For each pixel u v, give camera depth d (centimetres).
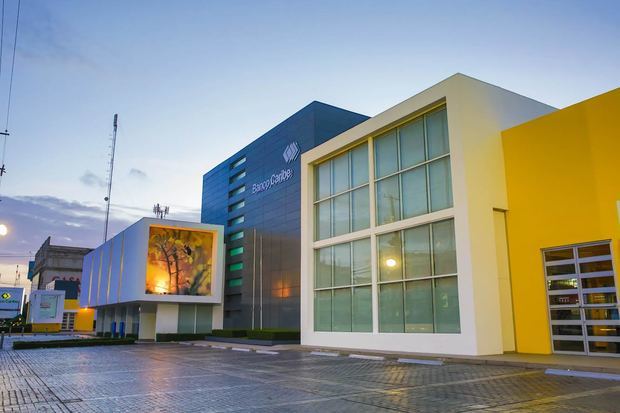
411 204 2111
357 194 2458
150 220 3969
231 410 835
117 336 4959
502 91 2055
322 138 3712
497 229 1909
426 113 2103
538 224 1820
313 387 1100
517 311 1842
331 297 2544
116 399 964
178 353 2406
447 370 1397
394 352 1956
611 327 1570
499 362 1482
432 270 1961
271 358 1972
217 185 5306
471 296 1745
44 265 9738
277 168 4159
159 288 3931
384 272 2206
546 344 1736
